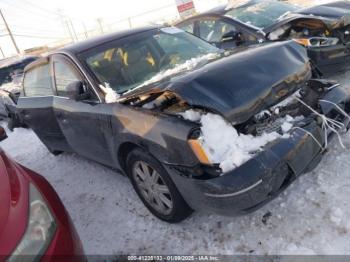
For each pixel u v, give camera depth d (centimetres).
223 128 236
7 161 244
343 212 251
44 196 225
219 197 226
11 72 985
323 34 466
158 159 260
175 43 390
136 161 297
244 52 301
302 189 285
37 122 457
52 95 410
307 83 306
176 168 246
